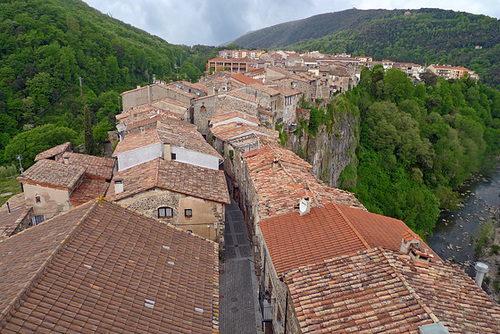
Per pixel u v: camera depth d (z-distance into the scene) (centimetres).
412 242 2081
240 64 16125
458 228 8306
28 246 1905
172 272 1941
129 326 1498
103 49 12662
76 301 1502
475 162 11494
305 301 1789
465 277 2044
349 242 2231
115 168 4662
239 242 4038
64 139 7925
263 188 3247
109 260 1811
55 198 3528
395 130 10931
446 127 11862
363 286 1811
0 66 9800
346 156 10144
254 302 3080
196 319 1702
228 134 5388
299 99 9012
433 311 1625
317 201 2817
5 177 6731
